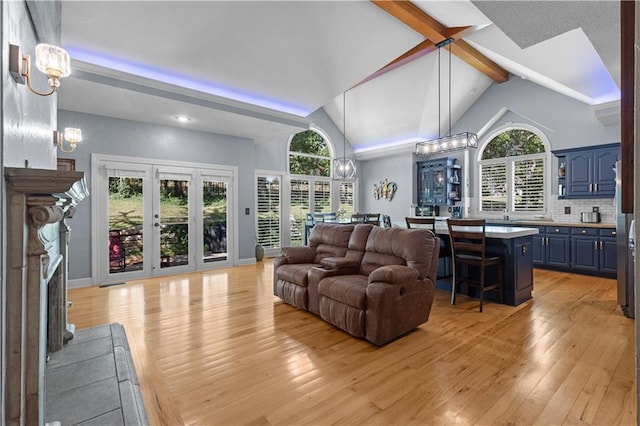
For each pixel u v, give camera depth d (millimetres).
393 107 7023
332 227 4047
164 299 3928
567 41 3531
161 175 5277
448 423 1680
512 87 6402
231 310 3516
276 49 3799
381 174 8547
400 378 2107
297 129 5590
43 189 1180
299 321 3172
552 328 2926
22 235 1165
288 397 1917
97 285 4621
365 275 3277
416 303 2826
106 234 4781
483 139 6996
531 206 6266
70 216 2477
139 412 1715
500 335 2781
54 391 1860
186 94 4184
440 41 4484
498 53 4340
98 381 1970
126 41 3332
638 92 535
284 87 4625
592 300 3787
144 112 4578
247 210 6344
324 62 4145
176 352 2502
